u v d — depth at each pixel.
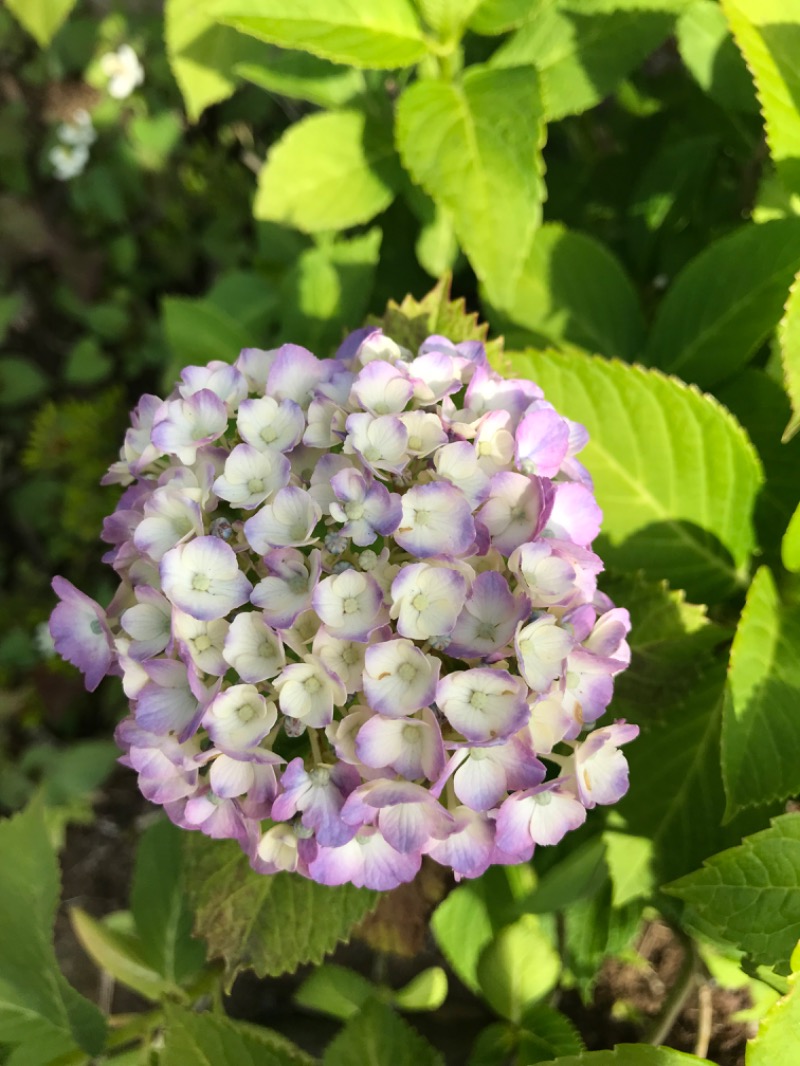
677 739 0.35
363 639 0.23
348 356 0.32
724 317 0.37
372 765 0.23
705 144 0.46
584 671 0.26
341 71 0.41
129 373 0.77
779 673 0.30
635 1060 0.26
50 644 0.68
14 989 0.34
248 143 0.73
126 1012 0.54
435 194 0.32
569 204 0.50
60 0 0.38
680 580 0.35
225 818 0.27
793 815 0.27
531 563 0.25
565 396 0.34
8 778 0.63
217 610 0.24
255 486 0.26
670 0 0.38
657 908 0.37
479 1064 0.35
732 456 0.33
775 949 0.27
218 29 0.40
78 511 0.67
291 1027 0.46
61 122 0.76
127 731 0.26
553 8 0.38
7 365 0.77
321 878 0.26
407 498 0.24
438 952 0.45
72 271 0.77
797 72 0.30
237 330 0.44
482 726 0.23
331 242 0.47
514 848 0.25
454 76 0.36
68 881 0.60
